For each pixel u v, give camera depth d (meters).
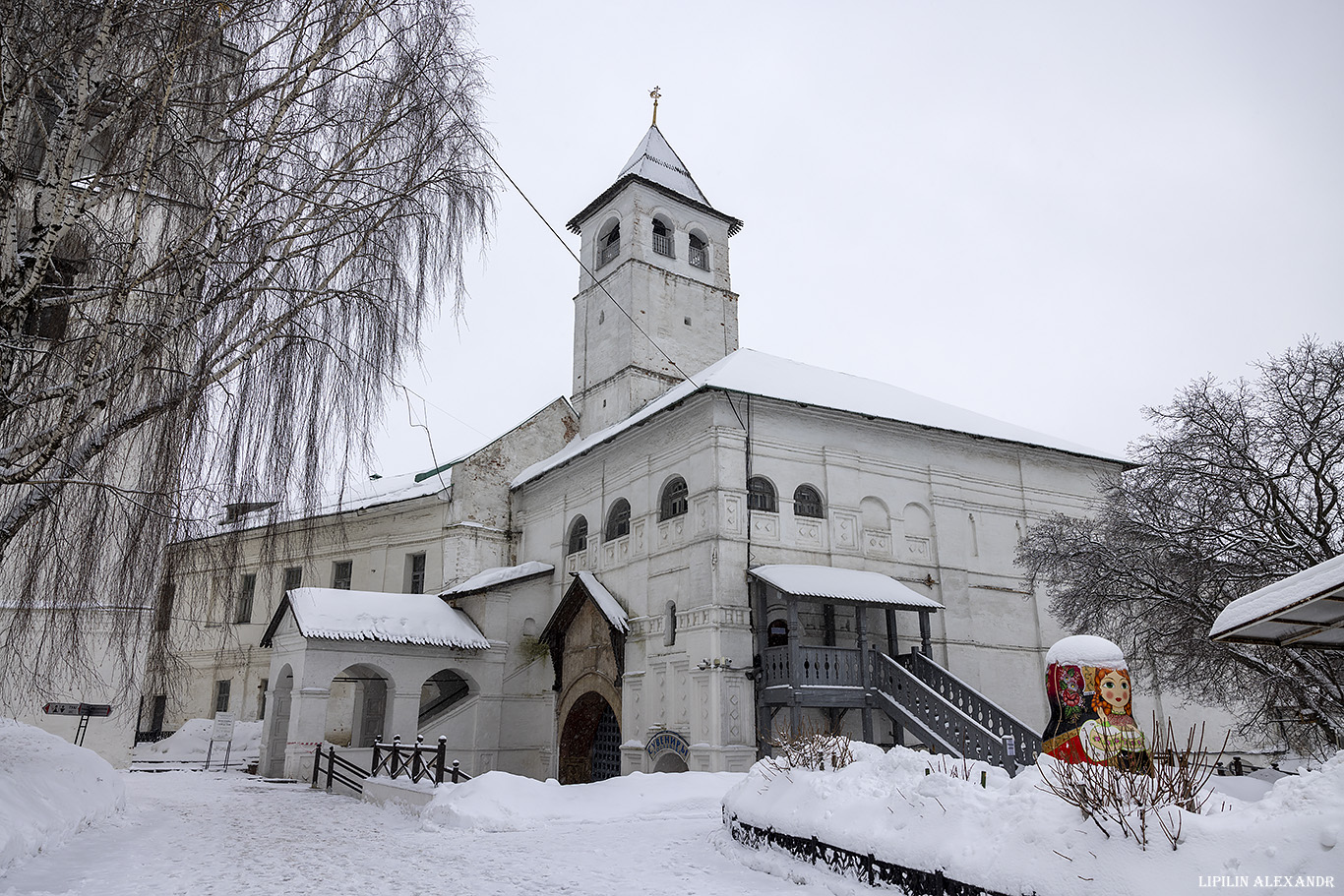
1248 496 16.81
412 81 12.34
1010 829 6.75
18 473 8.70
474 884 9.38
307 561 11.87
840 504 24.33
